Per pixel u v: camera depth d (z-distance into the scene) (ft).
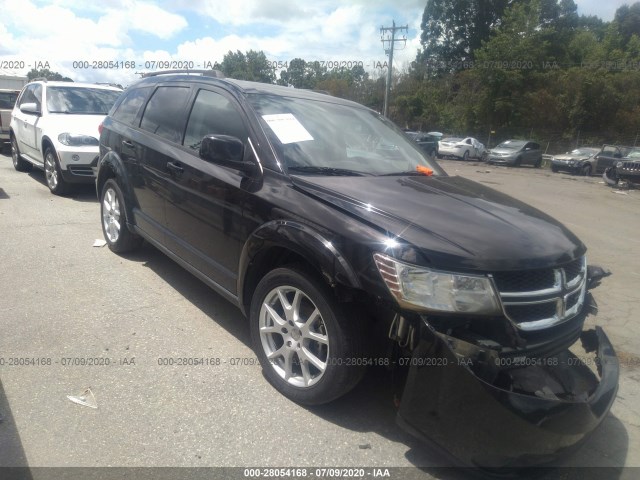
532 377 8.61
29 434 8.63
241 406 9.82
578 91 131.03
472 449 7.73
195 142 13.29
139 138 15.56
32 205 24.36
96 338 12.00
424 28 179.93
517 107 134.82
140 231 15.89
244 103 12.19
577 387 9.14
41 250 17.88
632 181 59.36
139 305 13.93
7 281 14.92
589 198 48.80
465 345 7.69
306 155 11.35
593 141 131.13
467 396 7.62
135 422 9.14
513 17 131.75
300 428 9.34
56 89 29.19
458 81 150.82
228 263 11.66
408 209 9.38
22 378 10.17
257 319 10.62
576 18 169.89
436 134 100.42
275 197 10.28
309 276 9.39
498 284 8.05
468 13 171.32
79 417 9.16
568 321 9.10
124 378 10.46
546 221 10.34
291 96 13.37
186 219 13.14
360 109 14.85
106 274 16.01
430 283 7.95
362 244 8.54
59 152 25.00
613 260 23.76
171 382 10.43
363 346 8.94
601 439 10.02
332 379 9.14
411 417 8.22
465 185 12.13
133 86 18.21
